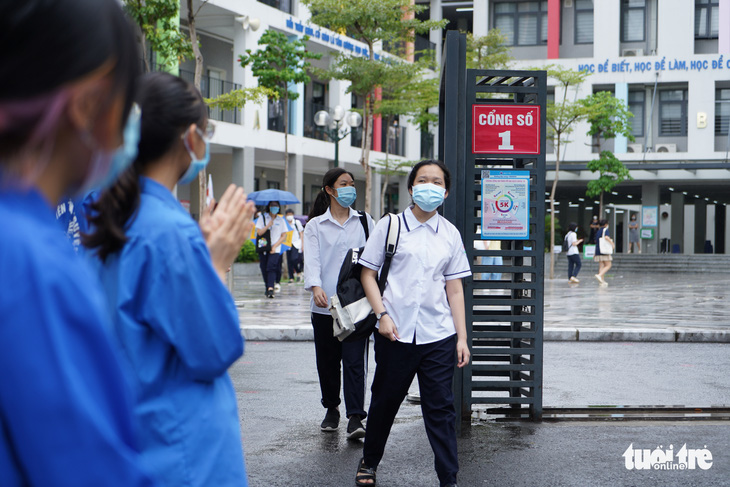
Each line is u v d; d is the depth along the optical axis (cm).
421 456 555
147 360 197
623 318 1404
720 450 568
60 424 94
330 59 3553
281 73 2556
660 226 4534
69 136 104
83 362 98
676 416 673
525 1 4122
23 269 95
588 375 877
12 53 96
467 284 631
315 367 920
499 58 3056
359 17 2506
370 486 482
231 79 3309
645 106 4003
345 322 513
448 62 598
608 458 545
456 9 4656
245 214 220
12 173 100
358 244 629
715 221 6056
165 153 209
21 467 95
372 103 2745
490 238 623
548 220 3859
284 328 1175
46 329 94
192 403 200
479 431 623
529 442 588
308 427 634
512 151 618
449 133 599
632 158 3978
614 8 3984
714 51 3947
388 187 4547
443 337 462
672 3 3925
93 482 96
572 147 4053
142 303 196
